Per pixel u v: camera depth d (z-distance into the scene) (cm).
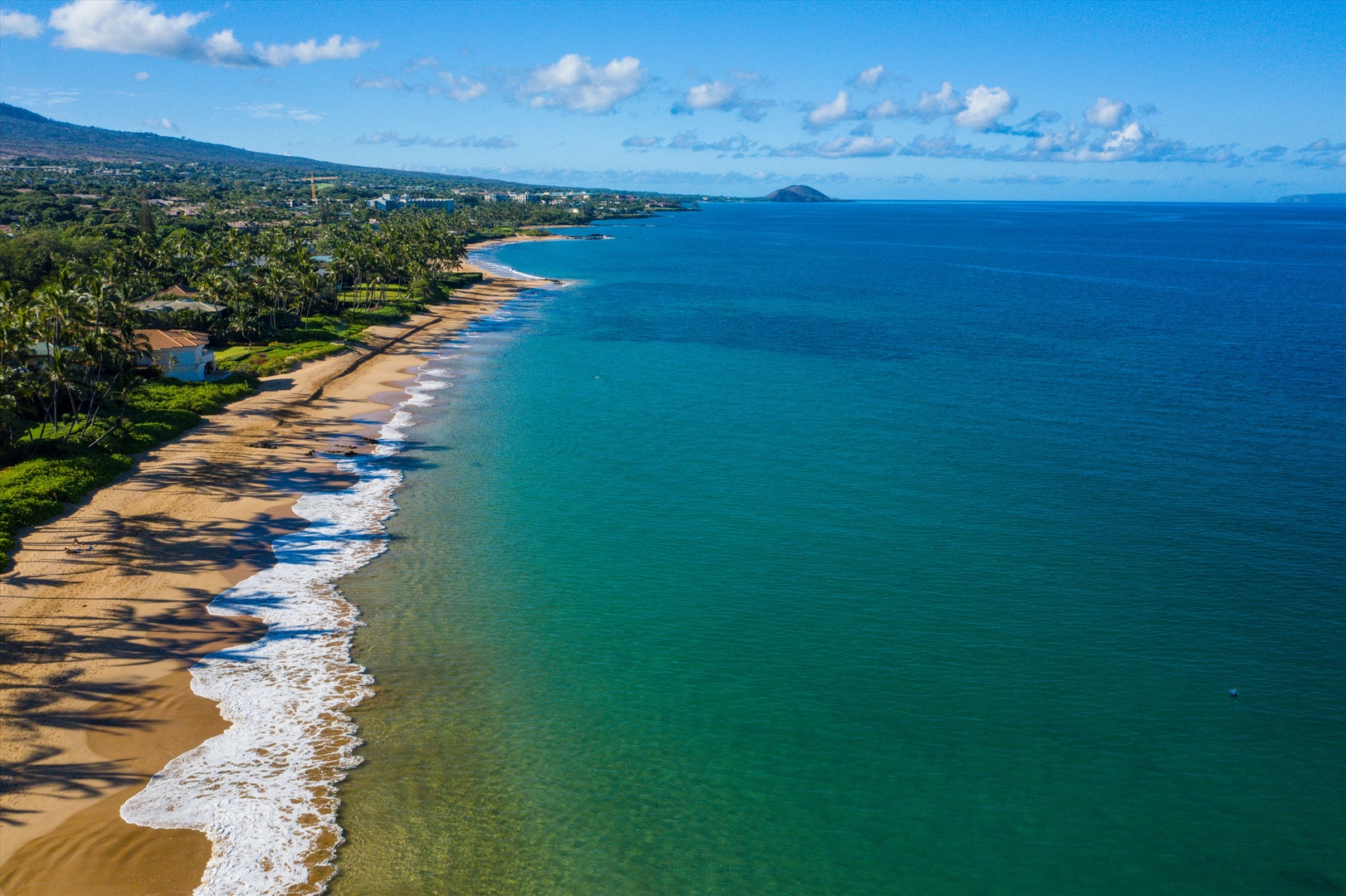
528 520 5991
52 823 3053
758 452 7588
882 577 5188
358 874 2917
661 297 18725
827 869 3055
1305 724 3859
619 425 8456
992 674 4209
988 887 2998
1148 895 2980
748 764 3566
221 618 4516
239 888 2830
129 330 7956
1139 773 3550
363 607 4712
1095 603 4881
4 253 13525
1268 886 3028
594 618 4675
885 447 7756
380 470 6981
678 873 3011
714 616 4725
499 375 10712
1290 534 5812
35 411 7162
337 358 11100
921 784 3472
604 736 3706
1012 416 8888
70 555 5041
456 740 3641
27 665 3941
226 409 8450
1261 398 9675
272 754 3488
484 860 3014
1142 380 10656
